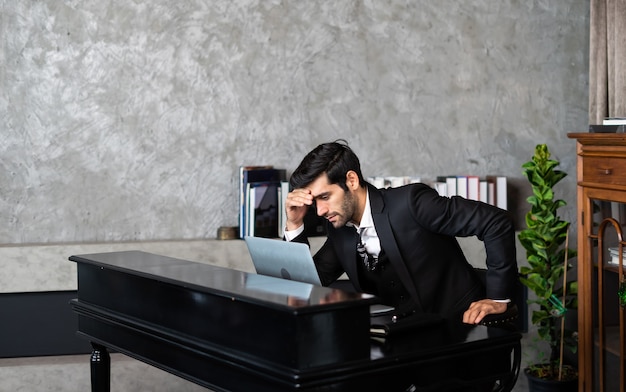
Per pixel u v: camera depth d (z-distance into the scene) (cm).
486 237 309
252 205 468
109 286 306
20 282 450
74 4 464
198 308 256
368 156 505
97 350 328
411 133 510
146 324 281
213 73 482
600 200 385
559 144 529
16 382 444
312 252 472
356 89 501
